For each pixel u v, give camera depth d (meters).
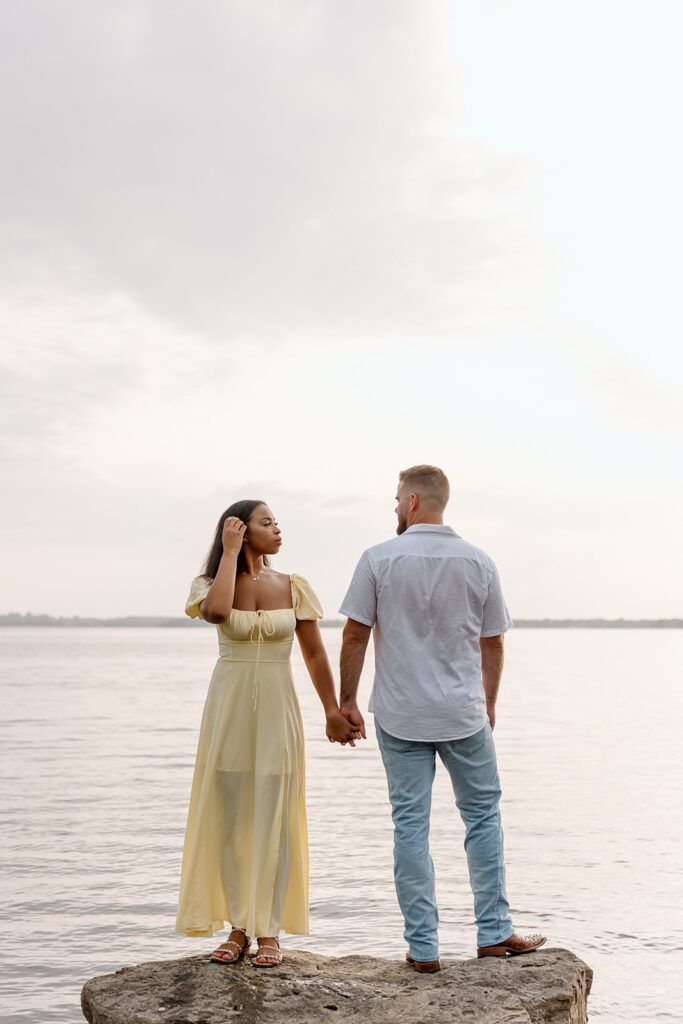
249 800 4.30
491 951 4.36
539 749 23.69
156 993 3.90
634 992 6.52
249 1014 3.71
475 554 4.46
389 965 4.37
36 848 11.02
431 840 11.97
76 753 21.41
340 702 4.45
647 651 154.38
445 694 4.29
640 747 24.17
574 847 11.53
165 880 9.48
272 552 4.41
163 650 142.12
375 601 4.42
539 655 129.25
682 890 9.35
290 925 4.37
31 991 6.50
